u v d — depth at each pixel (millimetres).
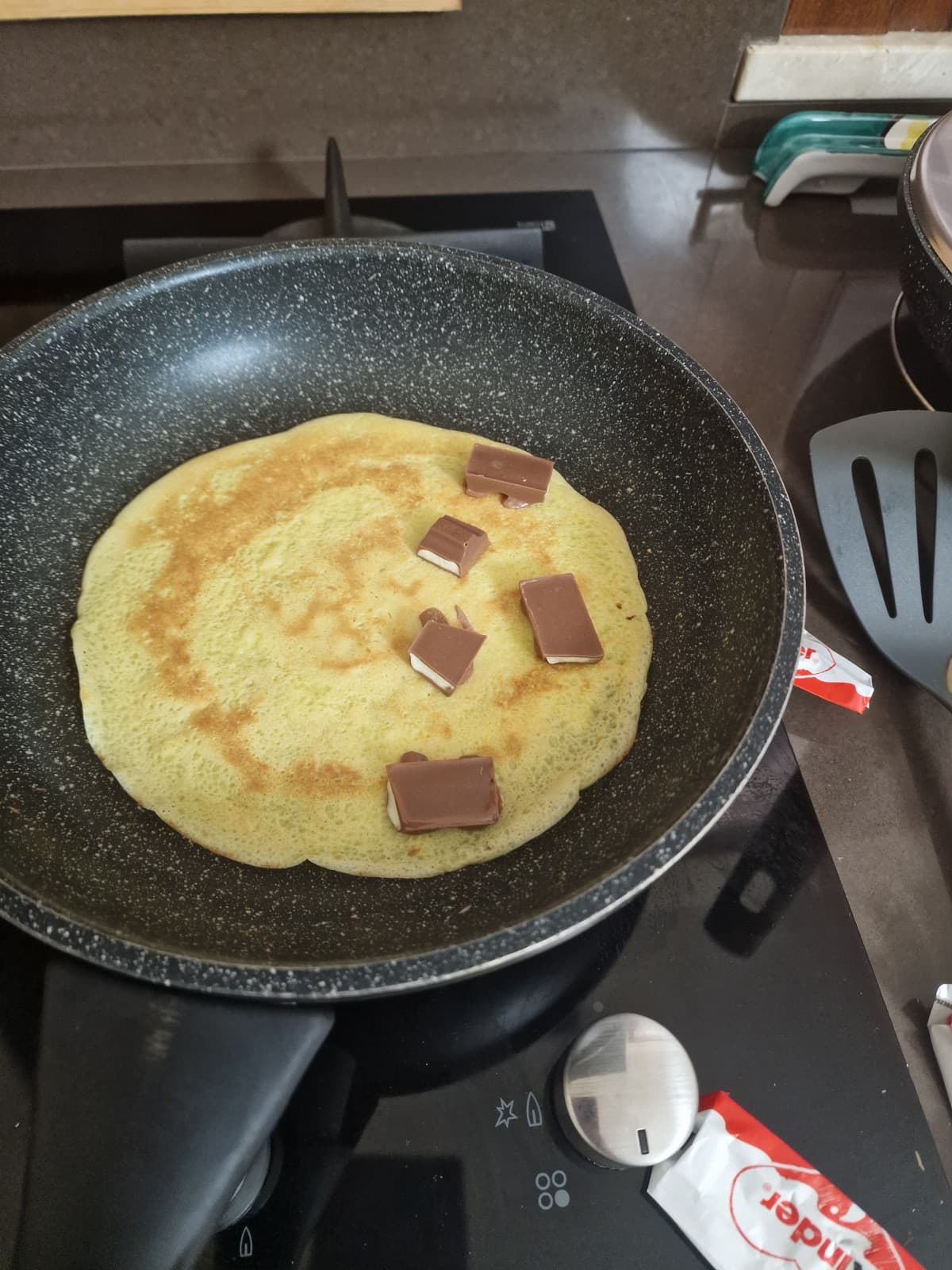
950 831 313
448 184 467
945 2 428
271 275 364
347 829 301
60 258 425
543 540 359
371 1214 250
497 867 291
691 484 349
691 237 462
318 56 424
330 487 372
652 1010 278
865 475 371
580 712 321
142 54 413
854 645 343
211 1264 244
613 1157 246
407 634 339
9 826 275
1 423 336
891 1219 252
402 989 224
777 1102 266
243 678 328
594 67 444
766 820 306
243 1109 223
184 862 291
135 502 365
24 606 335
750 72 447
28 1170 218
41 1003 268
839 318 436
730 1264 244
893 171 452
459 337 385
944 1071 271
